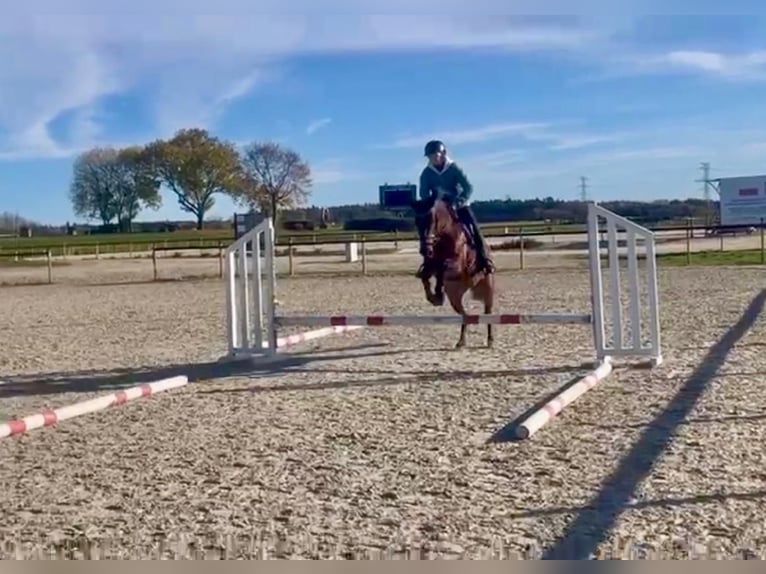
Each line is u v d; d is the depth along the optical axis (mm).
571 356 11797
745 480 5902
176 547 5035
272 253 12406
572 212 62344
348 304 20141
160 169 81500
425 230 11344
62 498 6082
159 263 40750
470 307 18438
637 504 5500
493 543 4934
